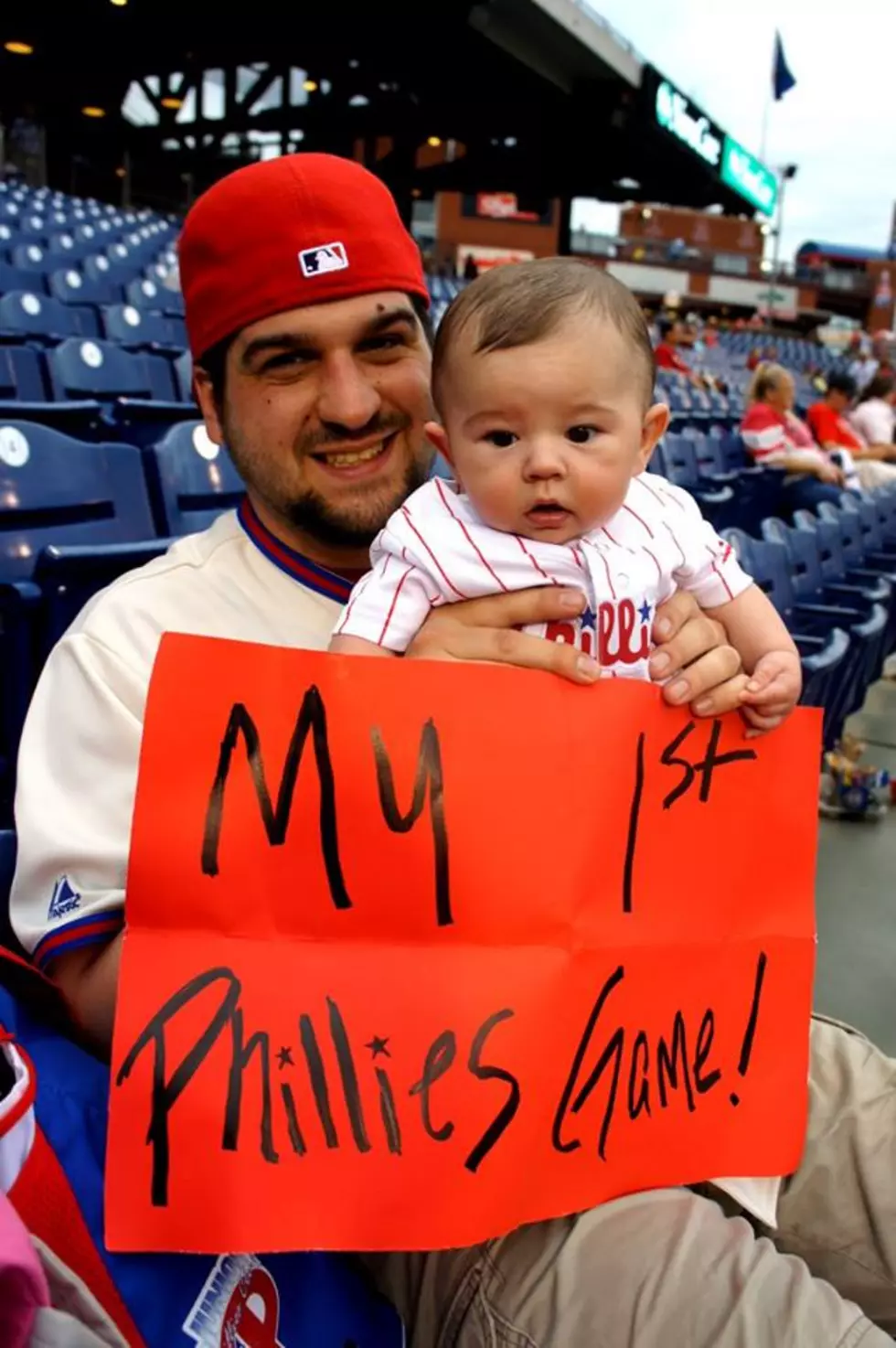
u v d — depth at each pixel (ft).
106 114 110.32
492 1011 3.65
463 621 4.11
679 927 4.04
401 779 3.67
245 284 4.47
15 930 4.05
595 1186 3.84
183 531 10.96
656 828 4.01
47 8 86.38
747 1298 3.54
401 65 89.45
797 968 4.27
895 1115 4.59
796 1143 4.25
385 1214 3.42
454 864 3.70
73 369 16.03
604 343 3.91
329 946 3.56
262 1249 3.27
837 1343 3.41
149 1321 3.16
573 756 3.86
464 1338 3.84
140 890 3.42
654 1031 3.99
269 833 3.53
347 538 4.86
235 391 4.68
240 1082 3.37
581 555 4.15
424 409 4.88
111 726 4.11
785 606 13.06
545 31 80.38
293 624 4.72
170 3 83.97
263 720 3.55
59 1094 3.37
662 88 93.50
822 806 12.40
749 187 121.60
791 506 24.93
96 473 10.04
